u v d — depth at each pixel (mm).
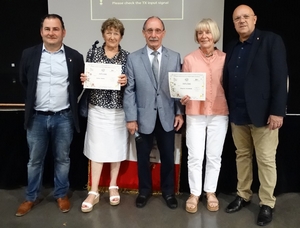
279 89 2131
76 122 2445
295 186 2850
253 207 2607
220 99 2389
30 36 3176
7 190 2979
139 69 2381
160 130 2484
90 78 2350
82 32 3184
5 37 3172
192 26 3107
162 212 2553
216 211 2557
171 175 2617
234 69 2279
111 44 2369
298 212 2535
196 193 2549
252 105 2215
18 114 2895
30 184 2570
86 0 3129
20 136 2930
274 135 2303
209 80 2355
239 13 2189
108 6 3129
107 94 2477
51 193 2906
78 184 2977
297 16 2959
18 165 2984
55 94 2365
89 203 2586
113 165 2676
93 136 2557
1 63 3199
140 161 2596
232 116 2371
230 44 2359
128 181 2889
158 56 2404
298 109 2965
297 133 2738
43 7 3152
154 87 2398
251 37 2227
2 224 2406
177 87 2289
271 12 2986
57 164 2566
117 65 2332
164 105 2422
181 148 2781
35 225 2389
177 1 3076
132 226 2357
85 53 3223
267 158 2307
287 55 3006
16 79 3209
